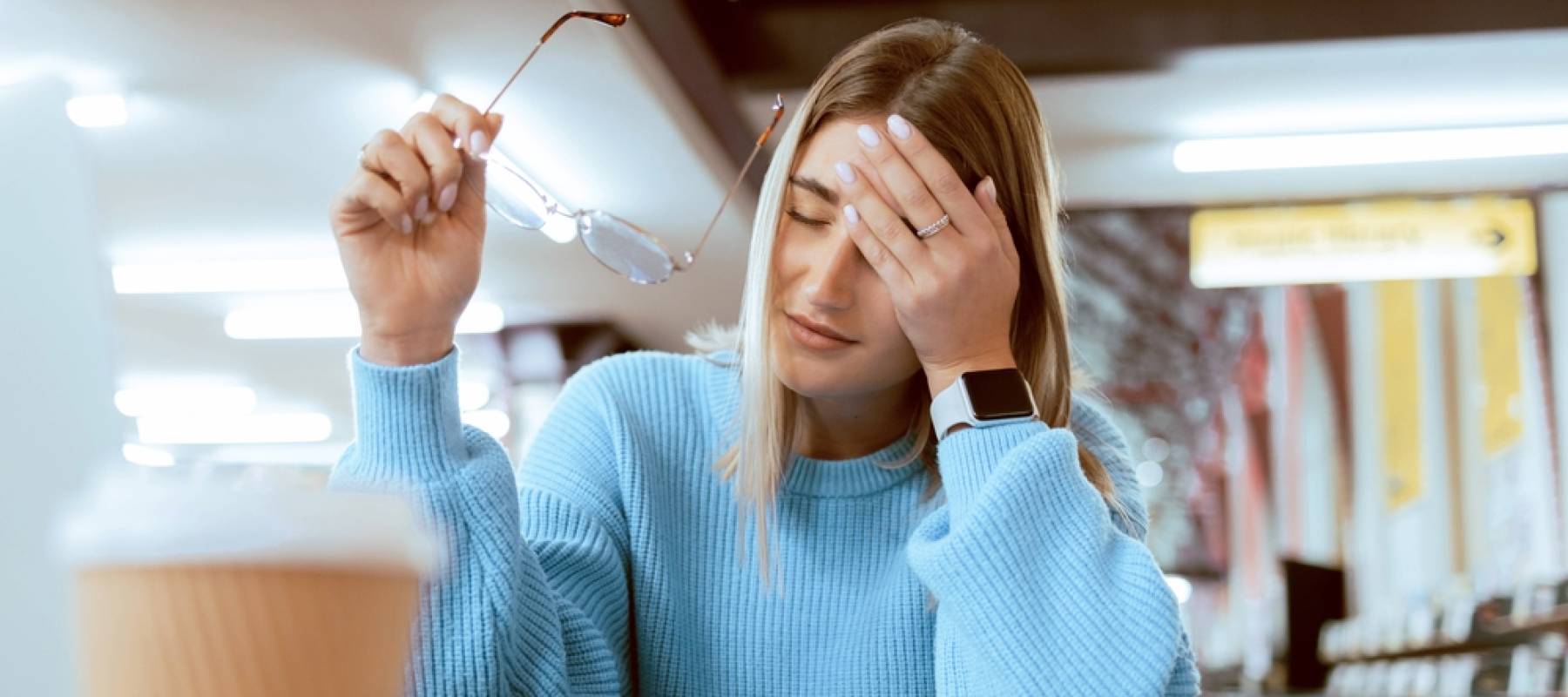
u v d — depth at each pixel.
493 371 9.02
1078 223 6.42
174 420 10.84
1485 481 5.87
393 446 0.98
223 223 6.52
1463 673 5.62
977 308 1.17
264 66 4.85
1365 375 6.06
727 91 4.91
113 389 1.64
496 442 1.05
